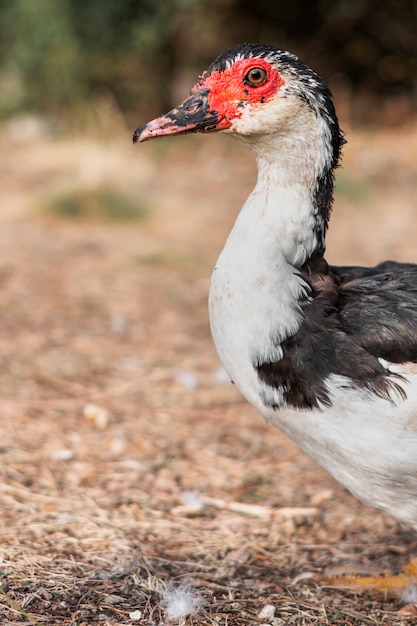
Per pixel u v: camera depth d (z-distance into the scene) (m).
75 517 7.84
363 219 17.67
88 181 18.55
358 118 24.83
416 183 20.08
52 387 10.58
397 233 16.67
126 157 21.34
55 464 8.88
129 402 10.39
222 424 10.05
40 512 7.90
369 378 6.14
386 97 25.84
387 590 7.09
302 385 6.24
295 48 25.84
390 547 7.84
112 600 6.52
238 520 8.18
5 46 26.02
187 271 14.82
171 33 24.08
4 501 8.04
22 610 6.24
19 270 14.25
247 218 6.53
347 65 26.06
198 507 8.30
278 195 6.52
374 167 21.08
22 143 23.00
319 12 25.34
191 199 18.91
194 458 9.30
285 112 6.45
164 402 10.45
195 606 6.53
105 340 11.96
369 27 25.44
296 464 9.33
